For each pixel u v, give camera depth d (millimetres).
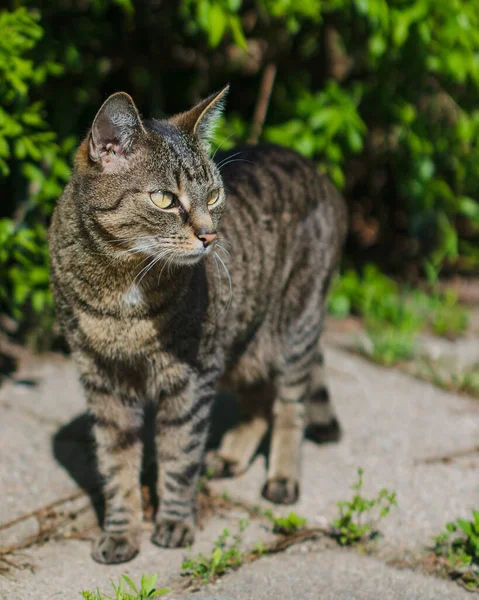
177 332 3238
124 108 3010
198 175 3164
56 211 3273
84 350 3283
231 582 3100
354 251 6648
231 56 5984
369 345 5531
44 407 4395
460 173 6039
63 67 4922
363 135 5949
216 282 3412
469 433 4441
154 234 3088
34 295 4602
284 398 3932
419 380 5098
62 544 3330
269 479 3799
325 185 4203
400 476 3945
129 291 3139
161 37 5699
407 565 3295
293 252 3893
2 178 5207
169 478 3412
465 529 3289
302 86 5875
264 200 3777
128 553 3242
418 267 6672
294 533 3461
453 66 5336
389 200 6641
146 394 3428
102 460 3400
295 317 3955
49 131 4895
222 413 4547
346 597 3033
